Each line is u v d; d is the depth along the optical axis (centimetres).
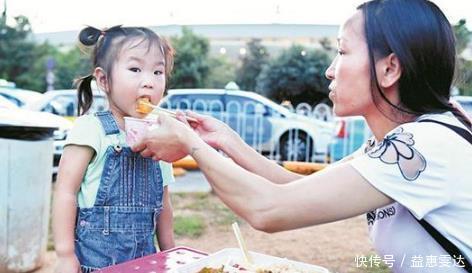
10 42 1616
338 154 748
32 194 306
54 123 310
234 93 803
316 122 784
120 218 153
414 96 117
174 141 124
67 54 1619
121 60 152
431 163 107
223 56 1605
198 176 741
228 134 156
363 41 117
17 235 300
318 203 108
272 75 1500
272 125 790
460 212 111
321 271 120
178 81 1550
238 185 113
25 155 296
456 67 121
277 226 111
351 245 421
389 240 125
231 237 438
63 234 145
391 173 107
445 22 117
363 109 123
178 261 129
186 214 512
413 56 112
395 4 116
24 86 1608
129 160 155
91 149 151
